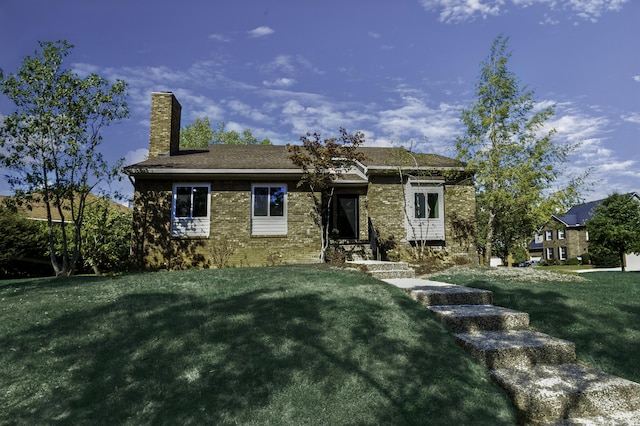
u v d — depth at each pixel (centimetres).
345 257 1480
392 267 1064
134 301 614
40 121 1386
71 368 416
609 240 2639
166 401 360
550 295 775
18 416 344
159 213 1498
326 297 612
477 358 465
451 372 423
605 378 429
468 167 1670
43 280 1067
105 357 435
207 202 1525
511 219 1833
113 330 500
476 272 1103
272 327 498
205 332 487
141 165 1483
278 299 600
